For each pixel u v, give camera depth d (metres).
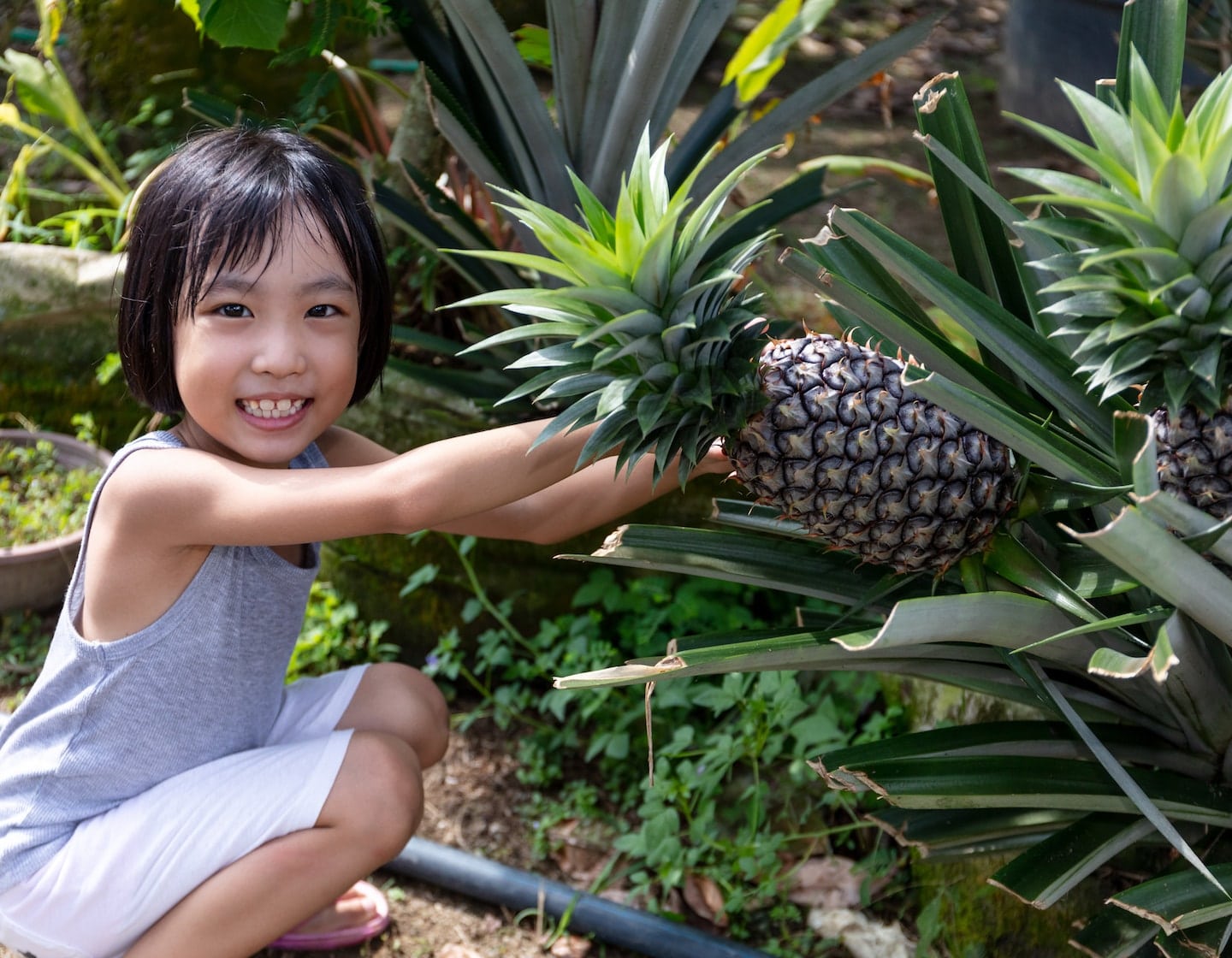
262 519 1.63
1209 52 2.73
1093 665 1.23
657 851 2.22
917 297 3.08
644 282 1.34
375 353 1.88
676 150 2.41
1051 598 1.39
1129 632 1.58
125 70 3.92
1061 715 1.49
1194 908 1.31
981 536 1.43
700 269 1.42
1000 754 1.51
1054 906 1.89
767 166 4.44
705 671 1.40
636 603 2.70
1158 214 1.18
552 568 2.79
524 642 2.73
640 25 2.13
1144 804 1.30
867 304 1.39
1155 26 1.46
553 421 1.41
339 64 3.18
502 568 2.81
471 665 2.87
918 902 2.22
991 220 1.57
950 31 5.93
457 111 2.28
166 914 1.83
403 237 3.11
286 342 1.65
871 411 1.36
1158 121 1.22
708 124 2.38
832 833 2.39
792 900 2.25
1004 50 4.98
